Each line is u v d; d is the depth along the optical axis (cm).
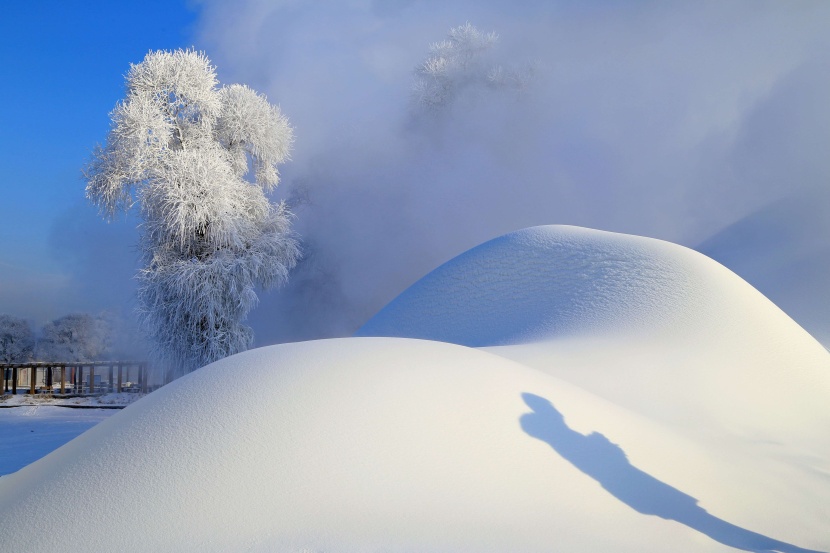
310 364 630
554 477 554
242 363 655
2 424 1730
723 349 1240
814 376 1232
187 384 625
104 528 440
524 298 1689
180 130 2373
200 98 2356
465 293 1830
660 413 943
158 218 2202
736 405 1027
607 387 998
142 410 596
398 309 1931
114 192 2227
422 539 434
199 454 503
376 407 562
